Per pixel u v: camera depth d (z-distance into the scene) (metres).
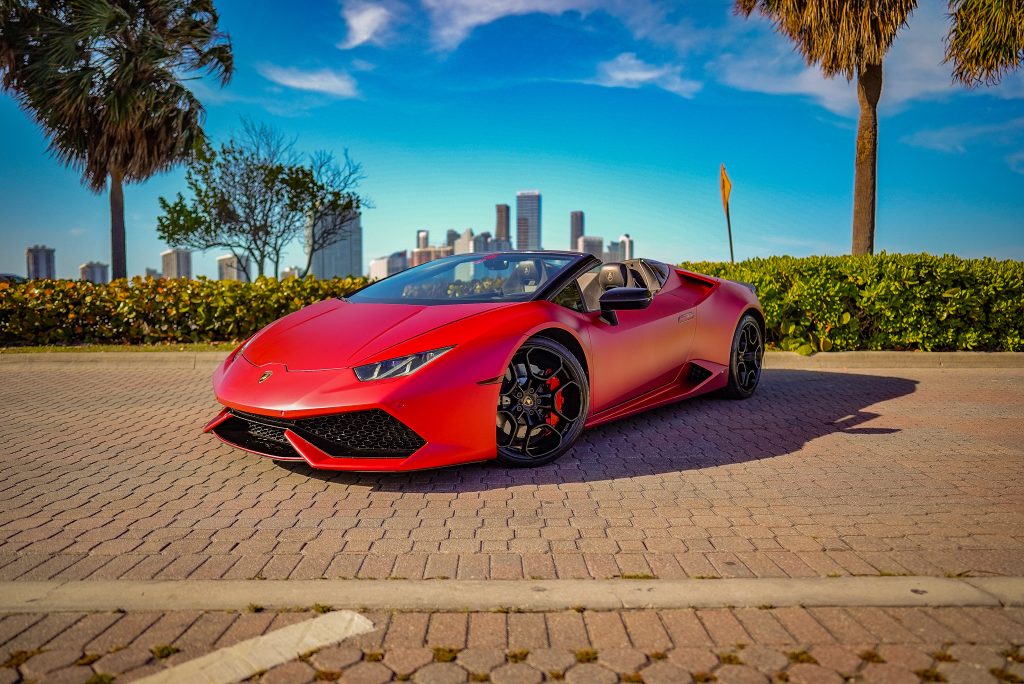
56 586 2.33
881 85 11.30
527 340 3.76
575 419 4.00
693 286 5.54
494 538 2.82
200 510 3.15
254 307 8.91
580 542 2.77
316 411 3.27
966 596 2.25
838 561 2.57
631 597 2.26
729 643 2.00
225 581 2.37
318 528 2.93
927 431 4.68
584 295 4.40
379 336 3.63
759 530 2.90
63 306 8.85
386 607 2.20
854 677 1.83
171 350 8.18
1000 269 7.91
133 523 2.99
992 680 1.82
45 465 3.88
